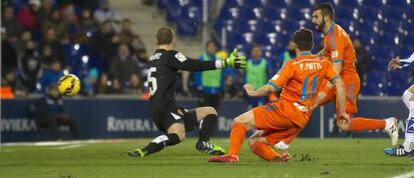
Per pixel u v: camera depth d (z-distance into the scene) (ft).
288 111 72.79
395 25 159.33
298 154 86.94
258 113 73.82
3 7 155.02
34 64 144.46
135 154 82.07
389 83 153.07
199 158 81.66
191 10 168.14
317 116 143.33
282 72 72.08
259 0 172.55
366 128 86.38
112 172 67.10
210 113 84.64
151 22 170.91
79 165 74.43
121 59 148.56
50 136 137.18
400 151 82.38
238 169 68.23
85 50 152.15
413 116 80.89
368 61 146.41
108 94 146.82
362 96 149.79
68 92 84.79
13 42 148.56
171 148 100.17
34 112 136.87
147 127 144.77
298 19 169.58
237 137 74.23
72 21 157.38
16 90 140.87
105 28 152.56
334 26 85.46
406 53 158.10
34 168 71.77
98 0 166.20
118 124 142.92
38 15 155.94
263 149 74.95
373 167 69.87
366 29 160.66
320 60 73.46
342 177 61.93
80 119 140.67
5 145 117.19
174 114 82.23
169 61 81.97
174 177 62.85
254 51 142.00
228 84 149.38
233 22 167.43
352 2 162.91
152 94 82.64
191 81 145.69
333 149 96.94
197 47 166.71
